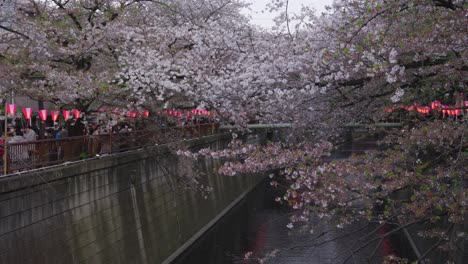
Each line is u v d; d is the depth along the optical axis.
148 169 19.95
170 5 20.80
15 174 11.43
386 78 8.51
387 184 8.00
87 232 14.55
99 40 16.23
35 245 11.95
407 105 10.72
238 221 27.20
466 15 7.91
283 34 12.15
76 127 16.84
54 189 12.94
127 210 17.56
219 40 13.01
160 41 17.31
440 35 8.19
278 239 21.39
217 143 30.39
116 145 17.81
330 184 8.34
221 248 21.72
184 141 21.34
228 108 13.51
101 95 15.98
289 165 9.70
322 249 18.23
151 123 19.11
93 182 15.25
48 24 15.12
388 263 8.05
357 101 10.63
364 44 8.34
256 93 11.77
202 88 13.83
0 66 13.38
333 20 10.77
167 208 21.34
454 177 8.09
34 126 19.89
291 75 10.98
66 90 14.47
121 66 16.92
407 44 8.02
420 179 7.99
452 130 8.00
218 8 20.72
